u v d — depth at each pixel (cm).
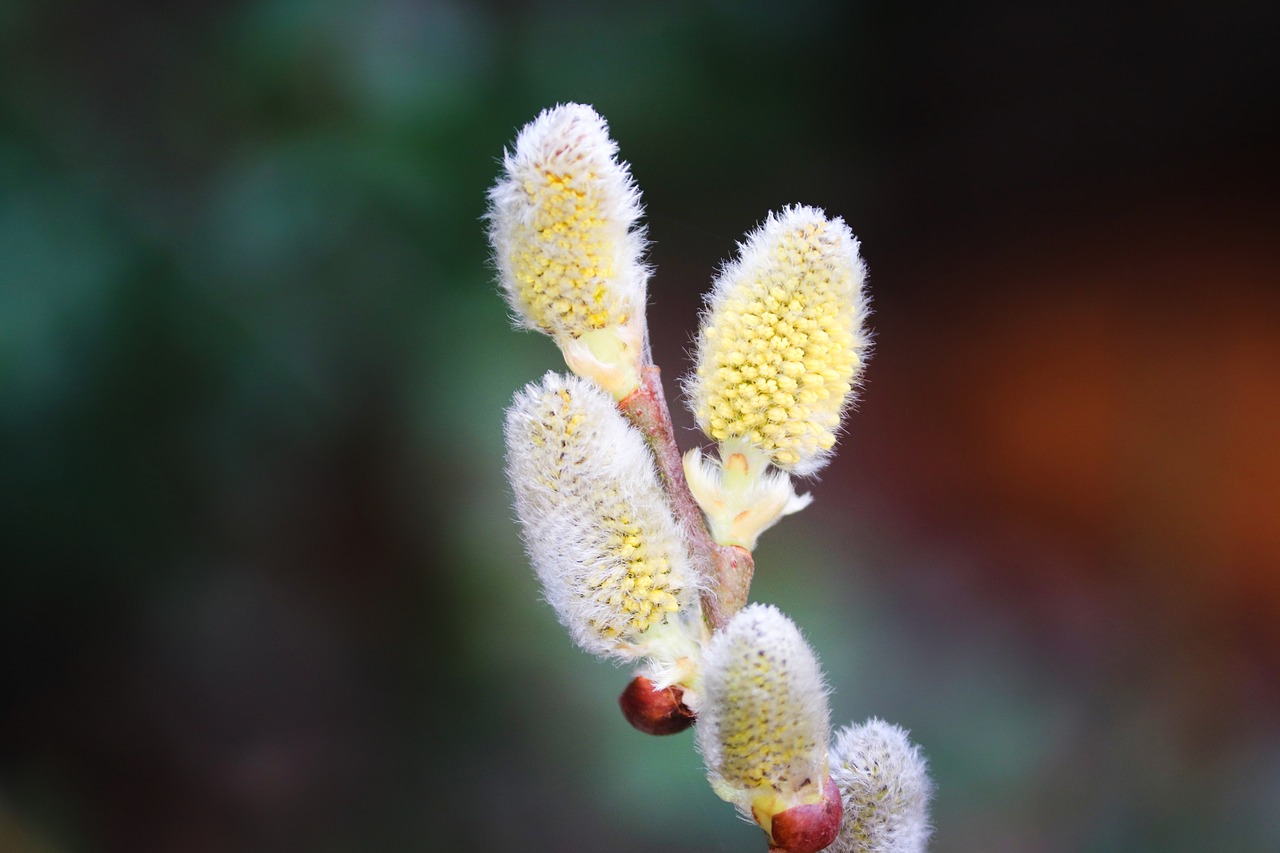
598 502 38
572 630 39
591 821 77
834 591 95
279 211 73
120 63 75
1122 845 84
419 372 79
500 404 80
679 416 102
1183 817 86
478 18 83
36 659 80
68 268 70
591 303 39
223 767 83
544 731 81
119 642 81
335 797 82
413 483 82
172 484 75
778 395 39
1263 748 90
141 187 74
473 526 83
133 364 71
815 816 38
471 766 81
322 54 75
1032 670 96
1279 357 118
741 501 39
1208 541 114
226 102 76
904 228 134
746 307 39
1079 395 125
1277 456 114
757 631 37
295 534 81
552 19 96
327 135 75
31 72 73
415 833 80
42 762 80
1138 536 115
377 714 84
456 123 78
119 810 81
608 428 39
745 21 106
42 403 68
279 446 77
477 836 79
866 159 127
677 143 108
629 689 39
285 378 75
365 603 84
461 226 80
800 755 38
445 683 83
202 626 82
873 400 128
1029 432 125
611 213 39
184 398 73
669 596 39
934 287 133
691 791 75
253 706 84
